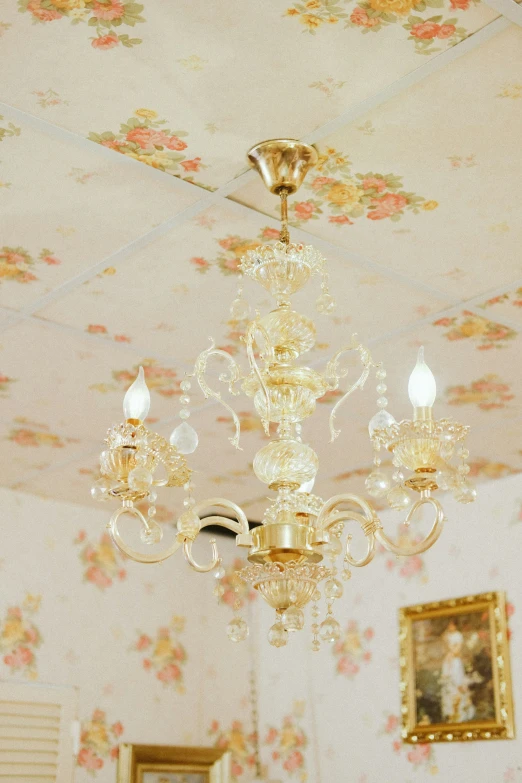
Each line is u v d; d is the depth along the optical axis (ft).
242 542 5.04
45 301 7.46
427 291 7.33
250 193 6.20
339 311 7.63
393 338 8.05
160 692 12.74
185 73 5.13
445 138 5.64
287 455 5.25
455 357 8.34
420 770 11.44
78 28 4.83
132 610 12.84
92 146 5.72
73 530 12.59
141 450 4.75
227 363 8.43
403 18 4.78
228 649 13.66
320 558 5.18
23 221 6.46
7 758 11.05
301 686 13.15
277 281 5.70
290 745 13.00
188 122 5.51
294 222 6.53
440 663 11.59
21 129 5.57
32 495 12.30
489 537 11.65
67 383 8.86
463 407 9.35
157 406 9.35
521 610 11.05
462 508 12.05
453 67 5.09
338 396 9.05
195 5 4.69
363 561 5.03
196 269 7.04
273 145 5.67
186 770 12.51
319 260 5.72
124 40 4.91
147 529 4.80
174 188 6.13
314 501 5.47
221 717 13.23
